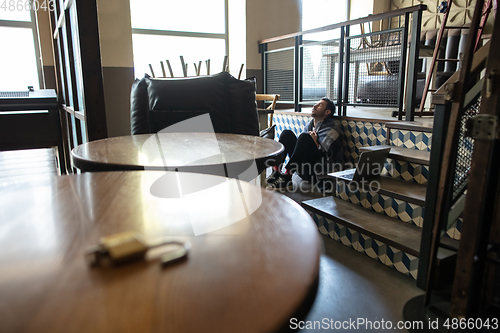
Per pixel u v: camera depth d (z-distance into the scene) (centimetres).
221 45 571
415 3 629
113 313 36
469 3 563
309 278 43
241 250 50
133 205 71
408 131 279
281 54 562
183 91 215
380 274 197
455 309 133
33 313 35
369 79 416
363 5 672
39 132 309
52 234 56
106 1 415
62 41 357
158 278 42
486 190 134
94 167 116
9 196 77
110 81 431
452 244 193
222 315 36
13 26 434
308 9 634
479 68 145
